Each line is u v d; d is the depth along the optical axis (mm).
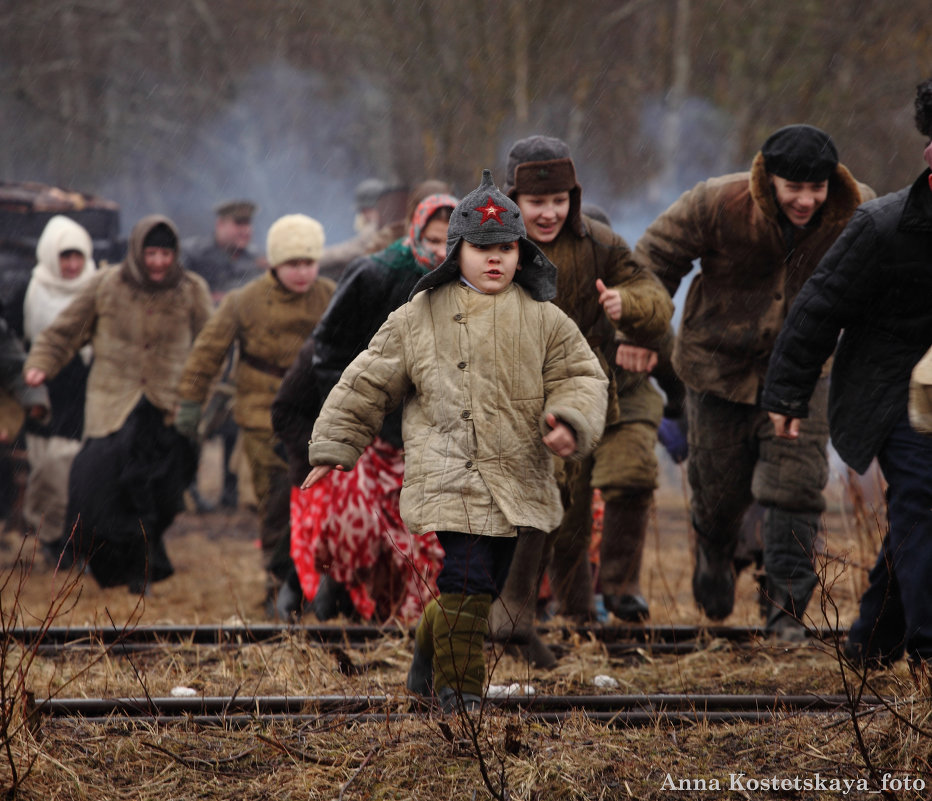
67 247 33031
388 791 11531
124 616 22219
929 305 14570
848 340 15188
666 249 19156
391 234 28000
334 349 19672
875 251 14617
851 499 20547
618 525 20484
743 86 80188
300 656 16375
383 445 20219
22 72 117438
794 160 17797
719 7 84125
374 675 15945
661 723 13383
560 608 20125
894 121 76938
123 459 26922
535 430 13539
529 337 13547
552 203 16797
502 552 13797
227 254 43062
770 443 19000
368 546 20062
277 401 21578
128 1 120250
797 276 19000
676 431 24656
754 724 13250
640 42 99000
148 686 15250
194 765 12203
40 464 31812
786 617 18516
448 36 78125
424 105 78562
